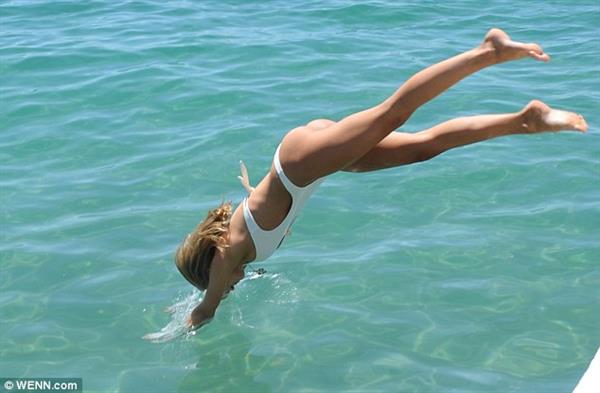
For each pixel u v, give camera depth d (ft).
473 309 24.76
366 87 39.45
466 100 38.29
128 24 49.21
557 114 18.75
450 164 32.91
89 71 41.73
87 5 53.52
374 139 19.76
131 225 28.99
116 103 38.27
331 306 25.11
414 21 49.83
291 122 35.88
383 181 31.78
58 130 35.81
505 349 23.09
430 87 18.92
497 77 41.47
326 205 30.19
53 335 24.00
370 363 22.71
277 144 34.06
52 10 52.47
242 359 23.03
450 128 20.68
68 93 39.29
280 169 20.99
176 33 47.16
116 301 25.43
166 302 25.36
